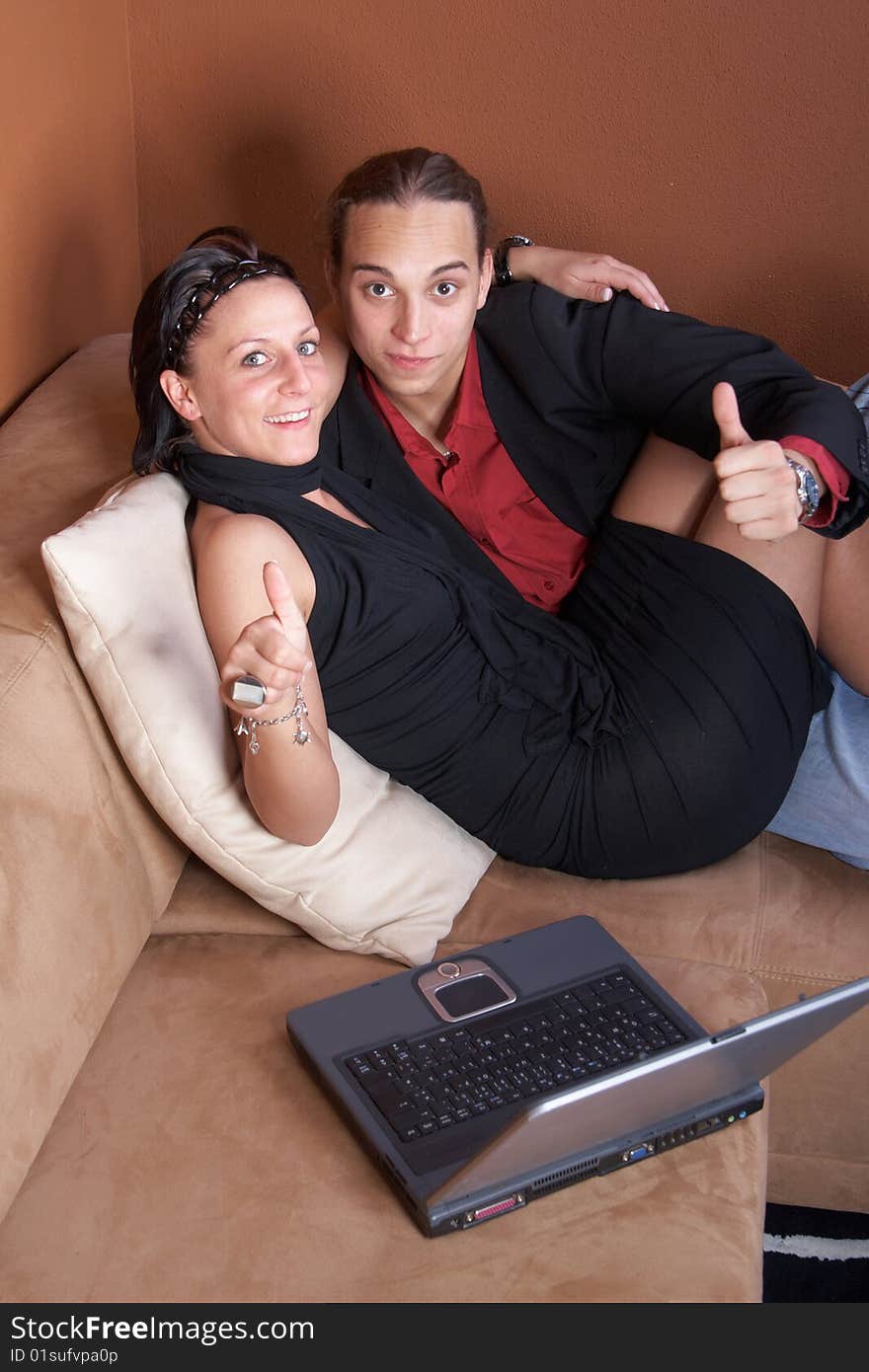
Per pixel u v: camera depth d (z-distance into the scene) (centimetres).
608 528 173
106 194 213
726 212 222
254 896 147
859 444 155
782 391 159
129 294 230
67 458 170
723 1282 114
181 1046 134
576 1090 104
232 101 221
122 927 135
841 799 166
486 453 172
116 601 132
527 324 172
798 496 147
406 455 173
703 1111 127
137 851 142
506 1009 136
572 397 171
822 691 170
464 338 165
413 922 149
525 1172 118
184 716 136
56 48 188
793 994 157
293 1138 124
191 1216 116
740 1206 121
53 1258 111
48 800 127
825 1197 168
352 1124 124
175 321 143
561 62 214
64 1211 116
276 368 143
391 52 215
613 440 176
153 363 146
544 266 181
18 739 125
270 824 139
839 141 214
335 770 139
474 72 216
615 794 158
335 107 220
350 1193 119
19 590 138
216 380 143
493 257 183
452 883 155
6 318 181
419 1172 117
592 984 140
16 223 181
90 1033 127
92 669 134
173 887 149
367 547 151
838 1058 159
